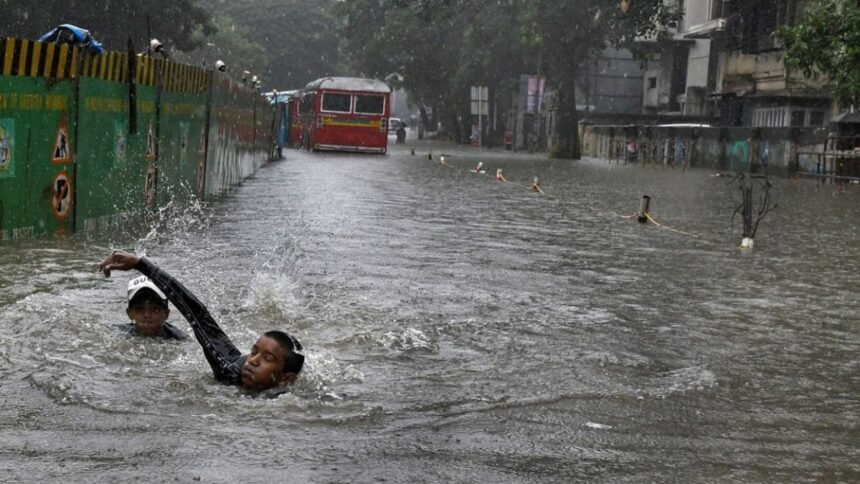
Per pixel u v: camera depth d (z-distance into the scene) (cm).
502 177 2781
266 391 521
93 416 467
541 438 463
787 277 1054
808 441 476
